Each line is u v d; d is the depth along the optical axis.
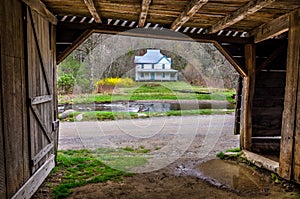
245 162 4.30
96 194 2.97
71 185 3.18
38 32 3.04
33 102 2.78
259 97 4.79
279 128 4.89
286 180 3.34
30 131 2.71
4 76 2.11
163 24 4.33
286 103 3.32
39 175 3.00
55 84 3.85
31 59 2.78
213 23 4.06
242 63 4.74
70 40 4.12
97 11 3.57
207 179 3.52
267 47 4.70
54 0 3.17
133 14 3.74
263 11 3.31
